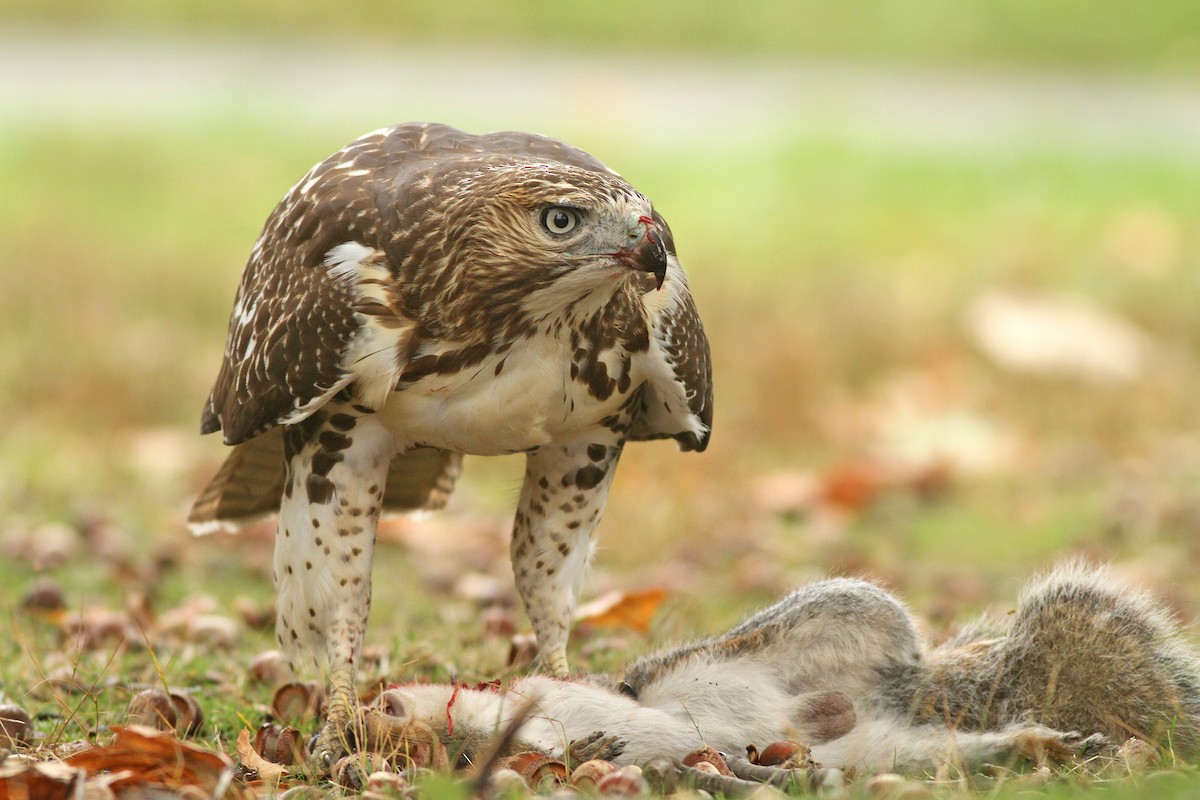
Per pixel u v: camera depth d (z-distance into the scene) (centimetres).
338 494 734
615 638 951
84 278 1859
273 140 2714
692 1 3697
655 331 734
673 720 666
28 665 862
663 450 1403
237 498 849
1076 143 2883
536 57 3519
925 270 2044
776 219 2348
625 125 2850
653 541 1227
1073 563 707
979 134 2950
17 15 3619
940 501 1401
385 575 1147
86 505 1290
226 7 3703
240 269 1991
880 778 586
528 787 602
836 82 3394
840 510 1349
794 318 1755
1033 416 1590
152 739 596
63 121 2769
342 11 3703
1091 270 2033
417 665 862
